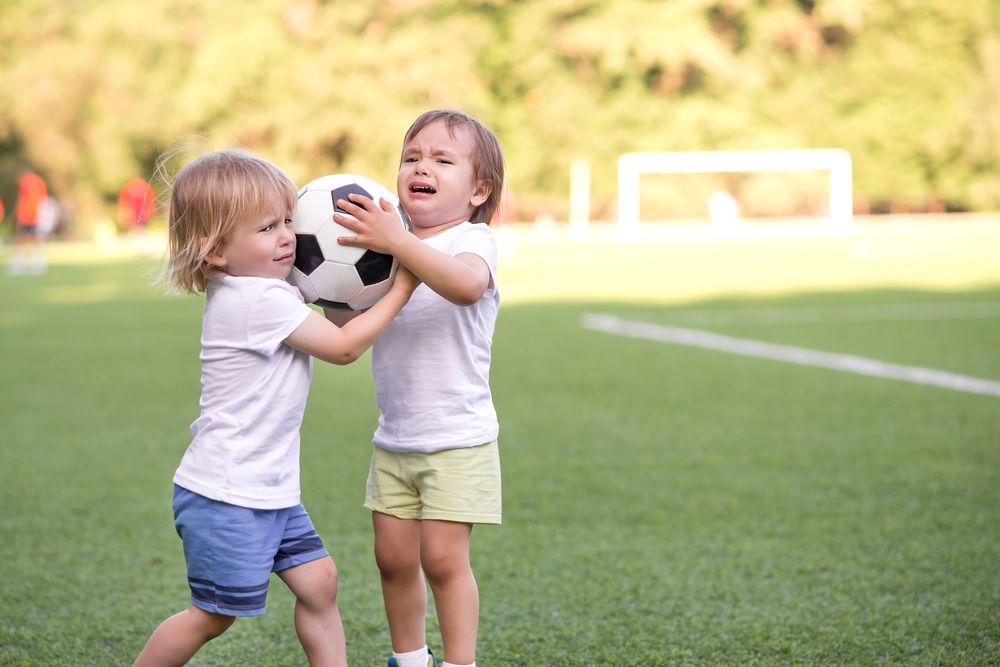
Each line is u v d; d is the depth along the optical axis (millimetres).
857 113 58156
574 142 56531
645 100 56406
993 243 38562
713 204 55312
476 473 4176
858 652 4660
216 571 3785
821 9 56188
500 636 4891
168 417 10203
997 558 5883
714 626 4988
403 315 4211
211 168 3875
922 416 9836
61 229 58531
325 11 54281
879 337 15430
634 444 8867
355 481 7691
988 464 8047
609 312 19422
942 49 57469
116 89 55906
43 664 4590
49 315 20219
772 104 57750
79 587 5543
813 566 5809
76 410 10562
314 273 4078
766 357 13695
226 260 3908
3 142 58594
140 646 4789
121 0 55656
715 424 9625
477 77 55062
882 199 59125
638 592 5449
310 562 3994
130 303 22641
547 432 9352
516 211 58500
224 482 3777
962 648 4676
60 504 7133
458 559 4195
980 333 15602
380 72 53281
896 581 5543
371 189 4156
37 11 57281
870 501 7082
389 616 4426
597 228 56156
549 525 6621
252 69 53469
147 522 6730
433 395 4176
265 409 3854
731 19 56656
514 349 14695
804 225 55031
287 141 53531
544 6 55188
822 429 9352
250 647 4828
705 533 6434
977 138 57625
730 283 25094
